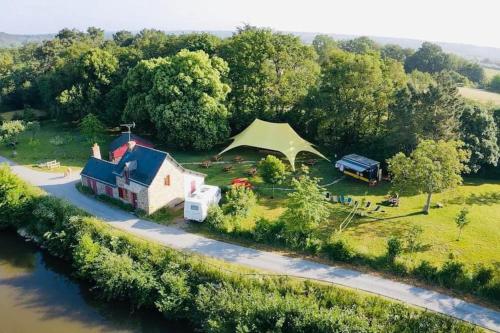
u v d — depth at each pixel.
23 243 40.06
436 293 28.48
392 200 42.47
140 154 41.91
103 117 69.00
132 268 31.53
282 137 52.50
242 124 60.81
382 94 53.00
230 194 40.66
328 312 26.05
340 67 53.41
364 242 35.06
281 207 41.75
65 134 70.00
